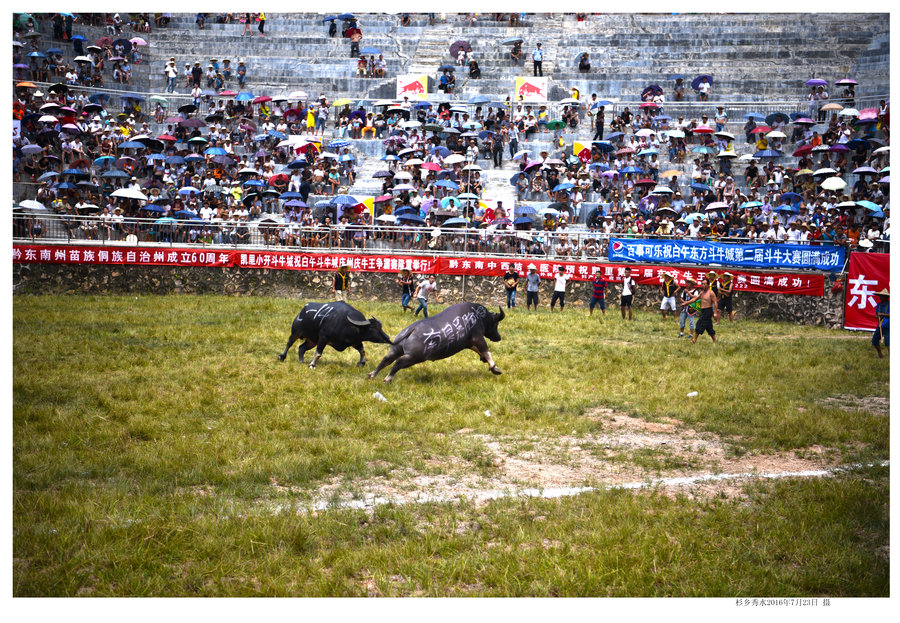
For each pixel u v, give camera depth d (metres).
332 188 35.91
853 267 26.61
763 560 7.61
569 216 34.16
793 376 16.20
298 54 47.59
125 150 36.84
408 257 30.17
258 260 30.27
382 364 15.08
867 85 42.25
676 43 47.44
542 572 7.30
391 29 49.75
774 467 10.42
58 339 18.81
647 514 8.57
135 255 29.72
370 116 40.62
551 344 20.44
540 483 9.72
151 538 7.71
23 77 39.66
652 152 36.50
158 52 46.78
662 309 27.34
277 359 17.16
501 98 43.00
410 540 7.88
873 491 9.27
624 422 12.64
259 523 8.09
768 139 38.22
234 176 36.25
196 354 17.45
